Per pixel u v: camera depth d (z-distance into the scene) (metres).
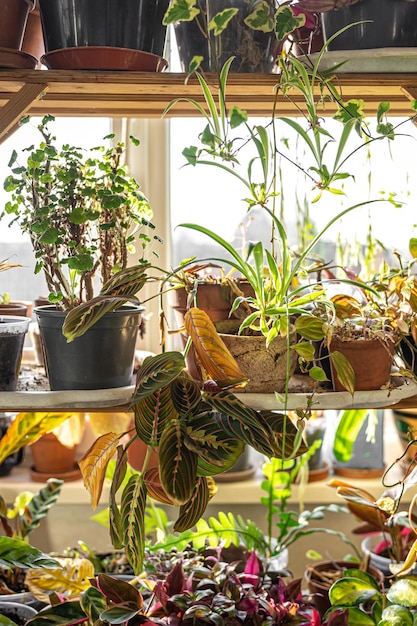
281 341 1.16
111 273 1.31
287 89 1.17
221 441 1.07
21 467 2.03
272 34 1.26
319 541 1.93
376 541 1.74
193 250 2.00
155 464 1.84
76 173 1.16
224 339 1.16
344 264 1.69
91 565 1.50
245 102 1.34
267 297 1.18
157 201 1.90
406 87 1.20
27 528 1.59
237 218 1.98
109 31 1.19
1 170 1.82
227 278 1.28
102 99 1.28
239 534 1.64
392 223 1.86
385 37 1.20
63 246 1.30
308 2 1.18
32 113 1.47
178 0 1.09
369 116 1.50
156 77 1.18
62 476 1.91
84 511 1.92
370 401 1.18
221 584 1.31
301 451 1.15
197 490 1.13
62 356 1.17
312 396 1.13
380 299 1.25
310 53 1.27
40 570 1.46
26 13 1.24
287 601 1.38
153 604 1.30
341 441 1.75
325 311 1.24
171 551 1.56
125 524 1.13
